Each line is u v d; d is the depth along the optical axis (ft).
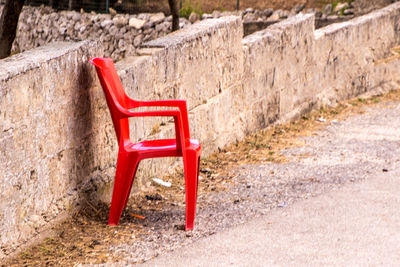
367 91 38.50
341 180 19.69
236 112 26.02
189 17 56.34
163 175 20.51
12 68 12.80
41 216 14.08
